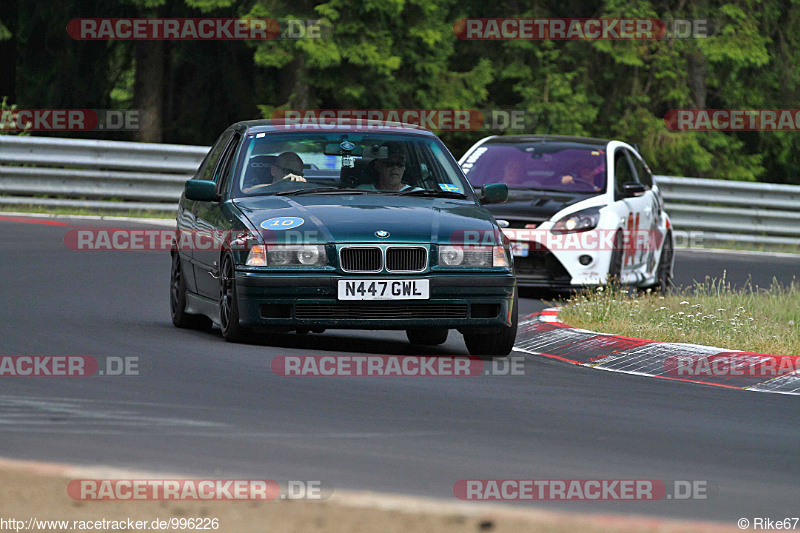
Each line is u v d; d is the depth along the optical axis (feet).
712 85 404.16
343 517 56.18
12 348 107.86
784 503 64.59
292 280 109.19
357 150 124.88
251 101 359.05
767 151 426.51
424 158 126.00
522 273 175.63
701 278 216.54
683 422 88.38
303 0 317.01
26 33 364.17
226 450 71.82
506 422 84.43
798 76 413.59
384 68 323.78
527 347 129.49
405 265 110.73
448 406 89.56
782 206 284.82
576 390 100.63
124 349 109.29
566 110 365.40
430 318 110.93
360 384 97.04
